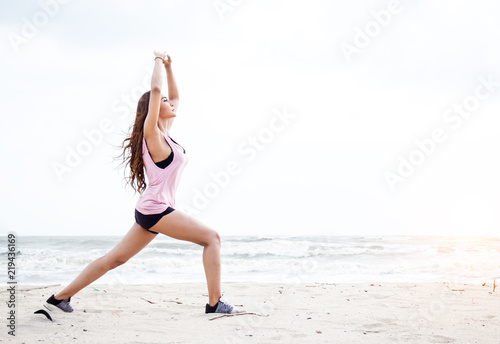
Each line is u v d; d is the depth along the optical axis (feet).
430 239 79.82
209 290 14.52
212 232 14.17
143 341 10.96
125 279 30.35
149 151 13.46
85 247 68.08
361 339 11.32
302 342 11.01
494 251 54.44
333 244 69.41
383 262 43.04
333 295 18.92
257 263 44.04
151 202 13.34
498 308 15.84
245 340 11.17
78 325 12.62
